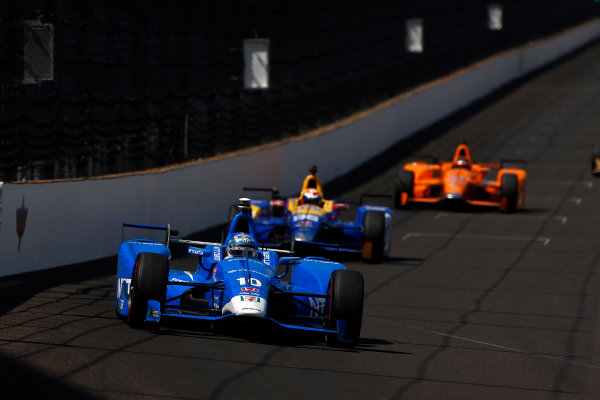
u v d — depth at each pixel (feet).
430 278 168.76
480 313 136.77
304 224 174.60
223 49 287.89
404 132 469.16
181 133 257.14
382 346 106.63
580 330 126.93
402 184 275.80
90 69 206.80
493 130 513.86
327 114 403.54
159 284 96.02
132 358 86.22
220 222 233.35
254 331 106.42
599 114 583.99
